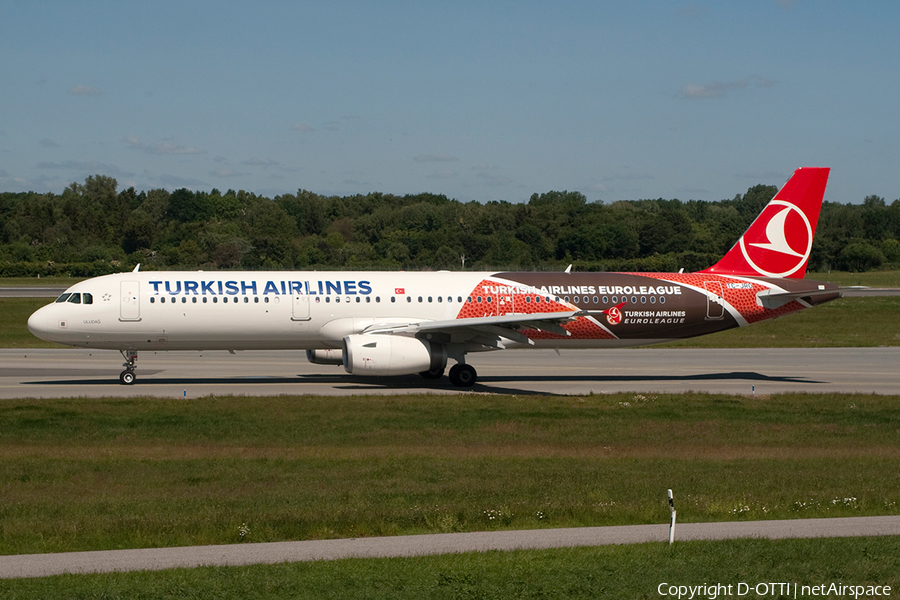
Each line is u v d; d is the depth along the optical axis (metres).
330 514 29.36
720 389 69.50
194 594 21.56
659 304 73.56
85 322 65.12
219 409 55.38
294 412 54.78
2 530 27.41
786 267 77.50
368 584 22.45
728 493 33.69
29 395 61.44
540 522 29.30
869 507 31.78
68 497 32.72
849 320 137.62
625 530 28.27
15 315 131.50
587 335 73.12
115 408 55.22
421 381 72.44
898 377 78.25
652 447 45.28
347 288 69.38
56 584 22.16
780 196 77.12
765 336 118.31
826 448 45.72
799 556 25.20
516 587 22.48
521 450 44.03
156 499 32.38
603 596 22.12
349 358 64.62
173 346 67.75
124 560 24.48
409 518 29.05
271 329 68.12
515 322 65.06
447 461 40.62
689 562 24.56
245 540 26.64
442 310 70.38
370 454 42.34
